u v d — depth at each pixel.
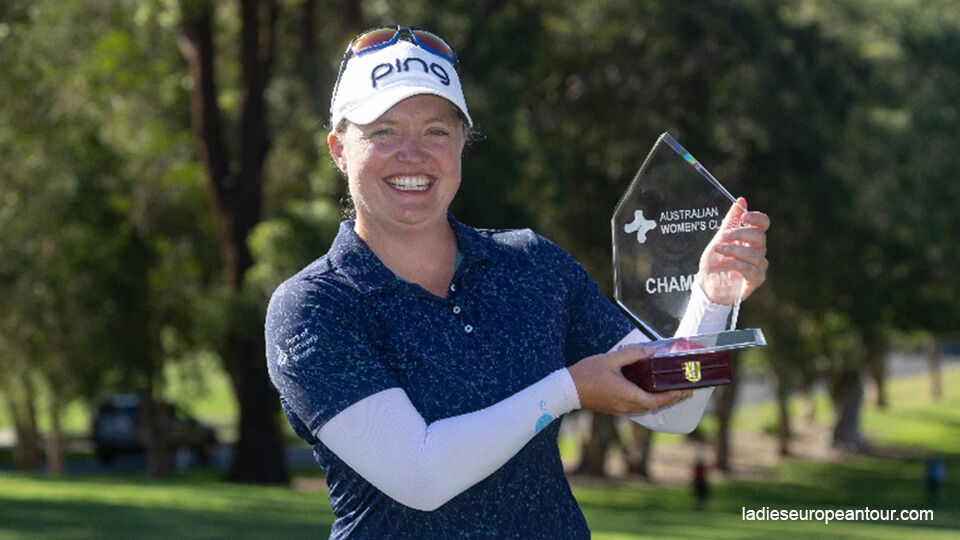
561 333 2.62
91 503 17.17
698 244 2.76
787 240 30.41
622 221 2.79
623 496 32.78
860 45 27.92
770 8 26.19
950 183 33.47
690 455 47.59
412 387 2.47
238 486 23.09
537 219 25.86
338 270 2.52
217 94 25.92
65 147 24.08
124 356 28.67
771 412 63.81
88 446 43.94
